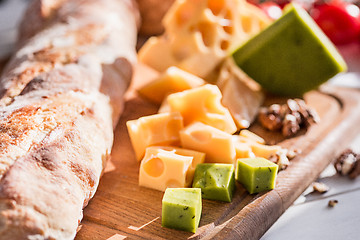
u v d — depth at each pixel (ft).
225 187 1.21
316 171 1.35
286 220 1.24
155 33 2.09
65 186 1.10
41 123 1.17
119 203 1.24
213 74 1.65
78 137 1.19
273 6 1.93
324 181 1.35
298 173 1.31
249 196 1.24
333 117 1.54
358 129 1.51
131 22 1.80
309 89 1.60
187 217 1.14
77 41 1.52
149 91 1.59
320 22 1.97
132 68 1.59
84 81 1.34
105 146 1.27
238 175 1.27
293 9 1.52
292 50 1.55
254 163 1.25
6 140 1.12
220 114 1.38
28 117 1.17
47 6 1.75
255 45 1.58
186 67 1.63
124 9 1.80
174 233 1.16
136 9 1.93
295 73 1.58
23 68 1.37
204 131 1.31
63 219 1.07
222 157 1.29
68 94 1.28
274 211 1.22
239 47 1.61
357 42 2.03
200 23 1.65
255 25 1.72
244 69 1.62
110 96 1.39
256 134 1.47
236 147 1.32
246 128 1.49
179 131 1.35
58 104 1.23
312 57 1.55
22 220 1.02
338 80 1.77
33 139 1.13
